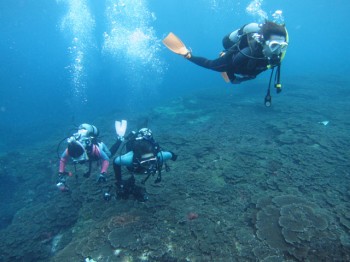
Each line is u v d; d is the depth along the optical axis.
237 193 5.64
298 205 4.79
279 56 2.26
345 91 17.98
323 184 5.82
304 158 7.01
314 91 17.92
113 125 14.53
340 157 7.00
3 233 5.77
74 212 5.87
